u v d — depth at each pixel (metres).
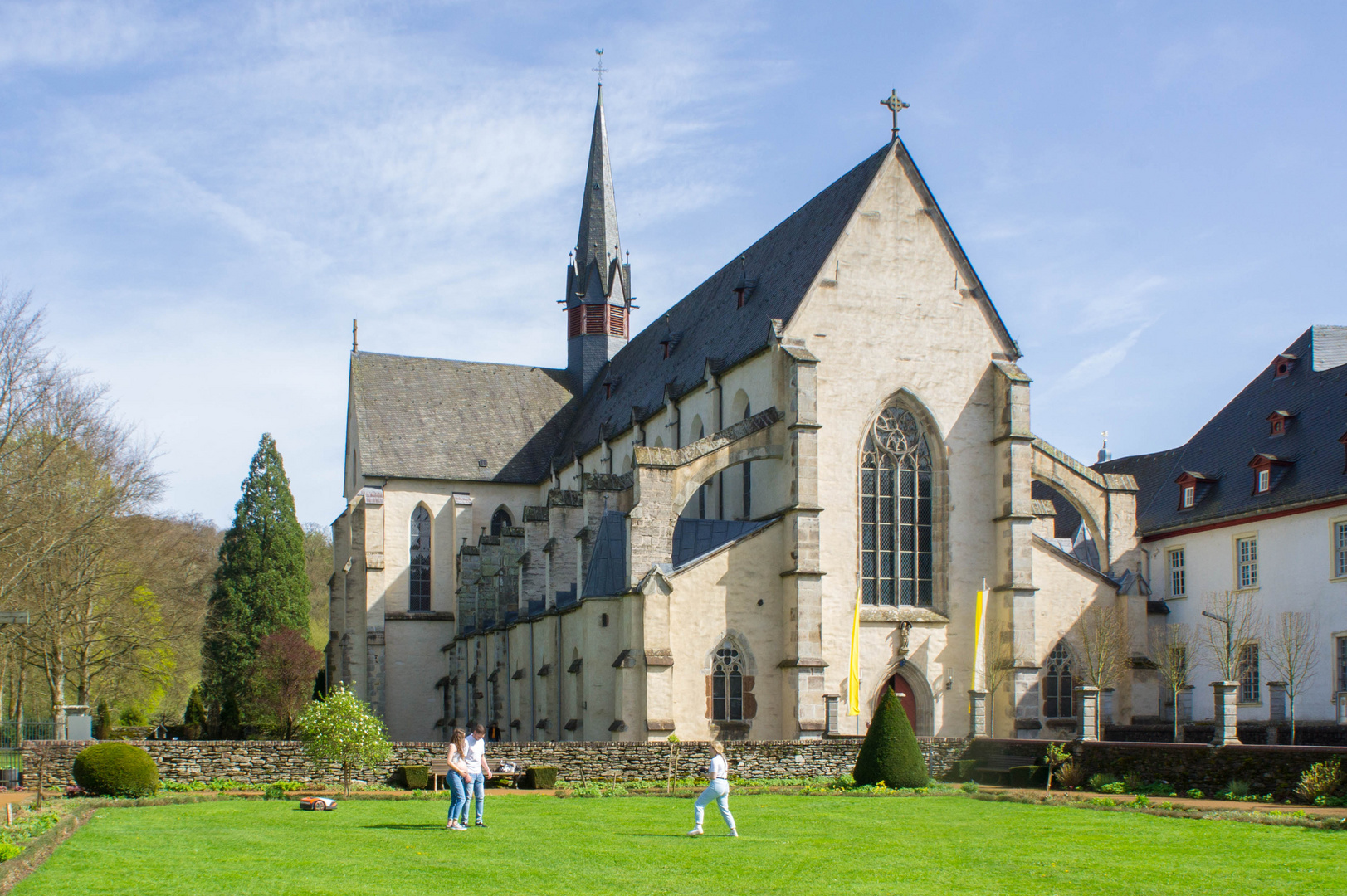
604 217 94.19
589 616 52.06
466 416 87.19
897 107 55.12
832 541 51.41
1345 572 54.75
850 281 53.19
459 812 28.56
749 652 49.62
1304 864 22.89
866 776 40.72
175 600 74.50
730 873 21.86
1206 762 36.00
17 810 31.58
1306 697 56.09
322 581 156.75
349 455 89.69
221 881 20.81
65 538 57.12
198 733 83.56
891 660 51.75
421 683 80.25
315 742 37.75
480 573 73.50
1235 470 64.69
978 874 21.86
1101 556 57.47
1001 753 43.69
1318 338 65.44
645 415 67.06
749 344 55.31
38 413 58.50
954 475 53.78
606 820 30.83
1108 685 53.50
